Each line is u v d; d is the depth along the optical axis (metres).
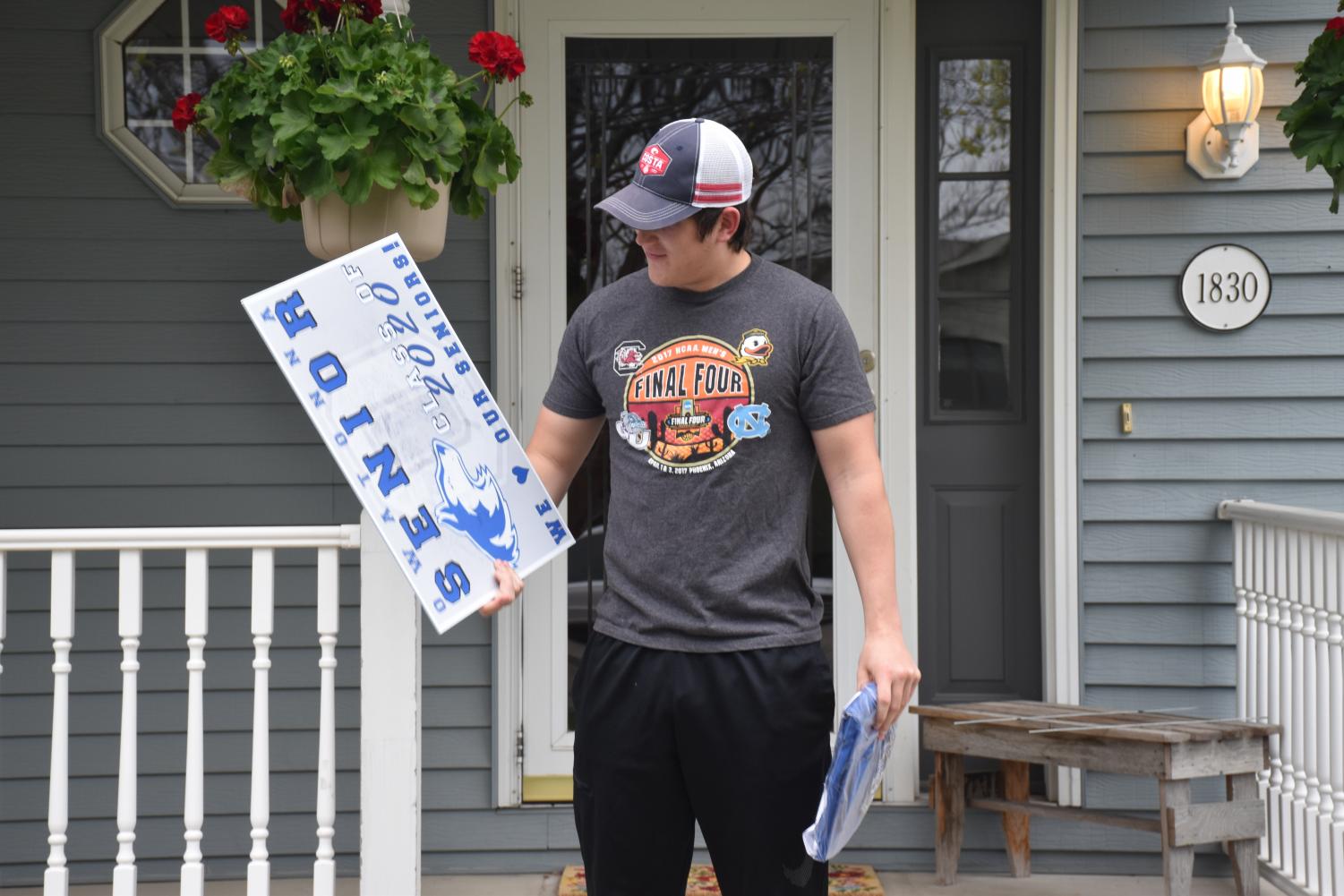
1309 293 6.25
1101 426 6.30
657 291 3.61
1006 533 6.59
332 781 4.82
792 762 3.47
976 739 5.84
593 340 3.69
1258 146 6.23
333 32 4.64
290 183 4.58
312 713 6.29
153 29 6.30
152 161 6.25
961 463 6.59
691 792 3.55
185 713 6.27
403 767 4.73
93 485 6.24
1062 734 5.57
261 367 6.29
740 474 3.45
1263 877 5.93
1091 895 6.01
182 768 6.27
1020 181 6.54
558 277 6.39
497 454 3.87
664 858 3.63
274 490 6.29
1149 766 5.30
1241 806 5.42
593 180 6.44
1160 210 6.27
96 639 6.25
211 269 6.27
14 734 6.20
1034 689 6.57
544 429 3.88
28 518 6.21
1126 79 6.27
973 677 6.59
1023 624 6.58
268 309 3.69
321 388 3.71
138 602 4.79
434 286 6.33
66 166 6.23
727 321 3.49
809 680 3.50
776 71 6.45
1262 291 6.25
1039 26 6.50
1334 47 5.20
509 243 6.34
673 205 3.37
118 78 6.24
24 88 6.21
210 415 6.27
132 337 6.25
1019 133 6.54
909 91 6.39
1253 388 6.26
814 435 3.50
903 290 6.39
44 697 6.21
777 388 3.45
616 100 6.45
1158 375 6.28
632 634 3.54
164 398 6.26
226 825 6.29
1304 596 5.61
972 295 6.57
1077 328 6.27
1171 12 6.23
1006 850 6.28
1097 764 5.46
